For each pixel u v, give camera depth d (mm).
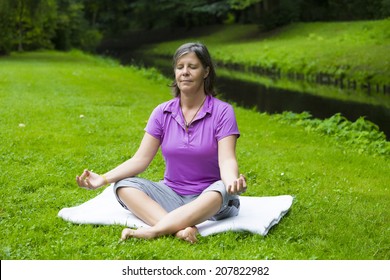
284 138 10836
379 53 24203
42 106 13023
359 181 7719
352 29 33750
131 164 5555
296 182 7488
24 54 34625
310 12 40812
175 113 5559
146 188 5453
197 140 5473
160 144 5691
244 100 18875
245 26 45062
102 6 52312
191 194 5566
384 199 6879
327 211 6184
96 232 5195
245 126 12023
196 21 50312
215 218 5531
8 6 31547
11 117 11336
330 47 28516
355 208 6328
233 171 5242
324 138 11016
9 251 4699
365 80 21844
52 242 4965
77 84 18500
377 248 5109
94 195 6512
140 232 5027
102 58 35469
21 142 9102
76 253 4727
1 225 5352
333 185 7391
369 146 10125
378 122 14688
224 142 5398
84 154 8562
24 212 5770
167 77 25312
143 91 17641
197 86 5469
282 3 40531
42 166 7629
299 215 5957
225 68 32281
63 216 5578
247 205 6020
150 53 43188
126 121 11523
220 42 41188
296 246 5039
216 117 5461
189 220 5078
